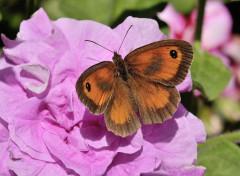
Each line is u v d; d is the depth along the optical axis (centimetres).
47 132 24
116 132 23
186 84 25
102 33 25
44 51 24
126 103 23
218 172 29
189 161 24
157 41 23
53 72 24
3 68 24
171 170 24
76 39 25
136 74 23
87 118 24
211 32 39
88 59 24
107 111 23
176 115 24
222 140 30
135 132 23
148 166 23
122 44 25
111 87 23
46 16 25
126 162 24
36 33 25
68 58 24
